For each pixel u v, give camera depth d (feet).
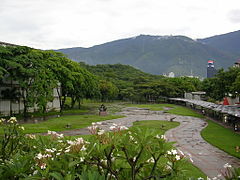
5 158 15.07
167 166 11.93
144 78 309.42
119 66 490.08
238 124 86.84
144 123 98.37
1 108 119.14
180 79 289.94
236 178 13.33
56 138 15.87
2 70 98.32
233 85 112.98
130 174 11.37
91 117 116.47
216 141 60.90
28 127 78.38
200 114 139.33
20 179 10.22
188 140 63.57
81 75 147.33
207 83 203.00
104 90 250.37
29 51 118.01
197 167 37.40
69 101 231.91
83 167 10.59
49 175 10.16
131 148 10.68
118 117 119.55
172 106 205.87
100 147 10.39
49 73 116.16
